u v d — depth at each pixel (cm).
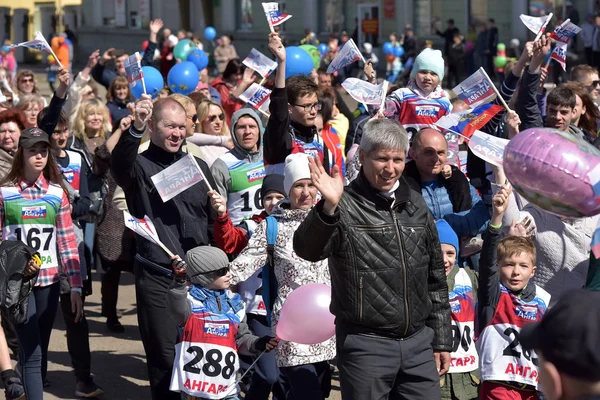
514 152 577
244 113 865
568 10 3994
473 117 791
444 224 737
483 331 692
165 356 750
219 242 743
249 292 746
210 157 1000
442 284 621
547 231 759
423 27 4712
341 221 582
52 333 1081
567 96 875
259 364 714
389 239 587
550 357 308
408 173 789
